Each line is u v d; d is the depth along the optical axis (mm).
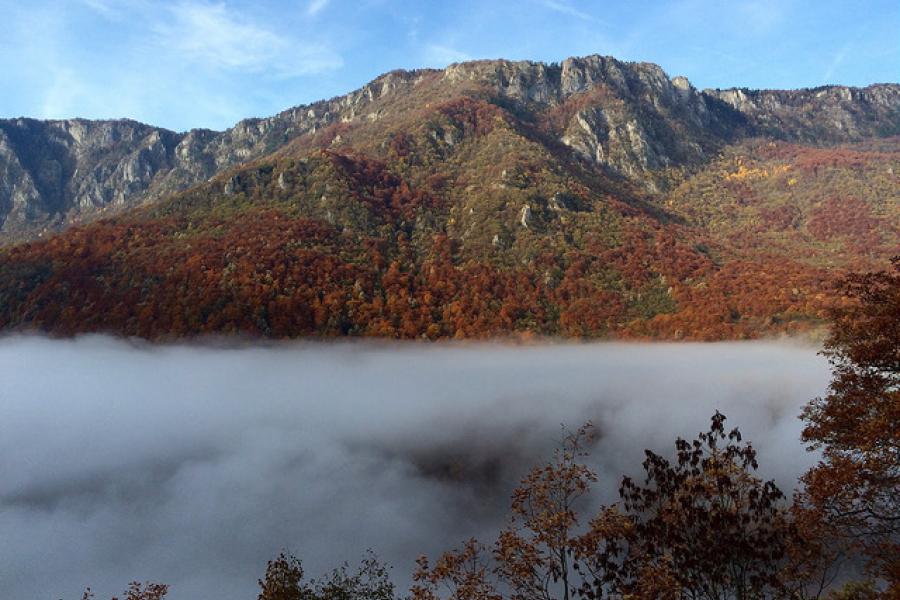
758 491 14438
